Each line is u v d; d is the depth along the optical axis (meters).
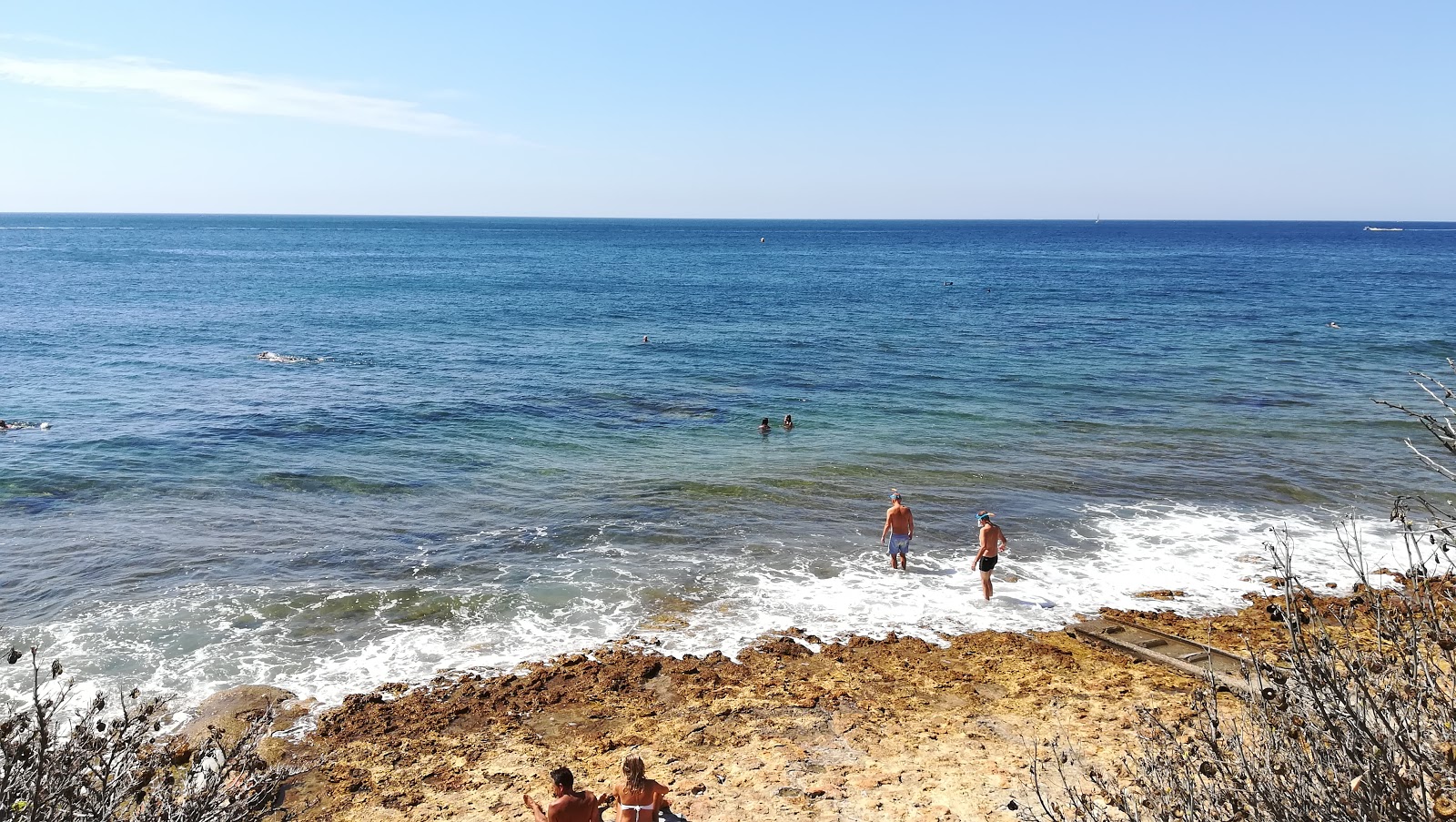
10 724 4.72
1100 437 23.22
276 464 20.25
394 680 11.02
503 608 13.04
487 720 10.16
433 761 9.38
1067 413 26.02
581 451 21.88
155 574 14.03
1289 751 3.92
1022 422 24.88
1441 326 45.44
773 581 14.07
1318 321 47.62
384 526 16.44
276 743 9.62
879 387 30.09
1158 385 30.28
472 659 11.55
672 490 18.73
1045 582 14.00
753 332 43.75
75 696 10.41
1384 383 30.30
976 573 14.35
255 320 47.06
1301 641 3.96
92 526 16.14
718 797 8.68
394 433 23.39
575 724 10.12
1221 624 12.29
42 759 4.47
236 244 144.00
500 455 21.39
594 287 70.44
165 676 10.98
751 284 74.38
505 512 17.33
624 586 13.83
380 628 12.38
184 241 151.50
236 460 20.56
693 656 11.66
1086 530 16.36
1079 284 74.50
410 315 50.19
